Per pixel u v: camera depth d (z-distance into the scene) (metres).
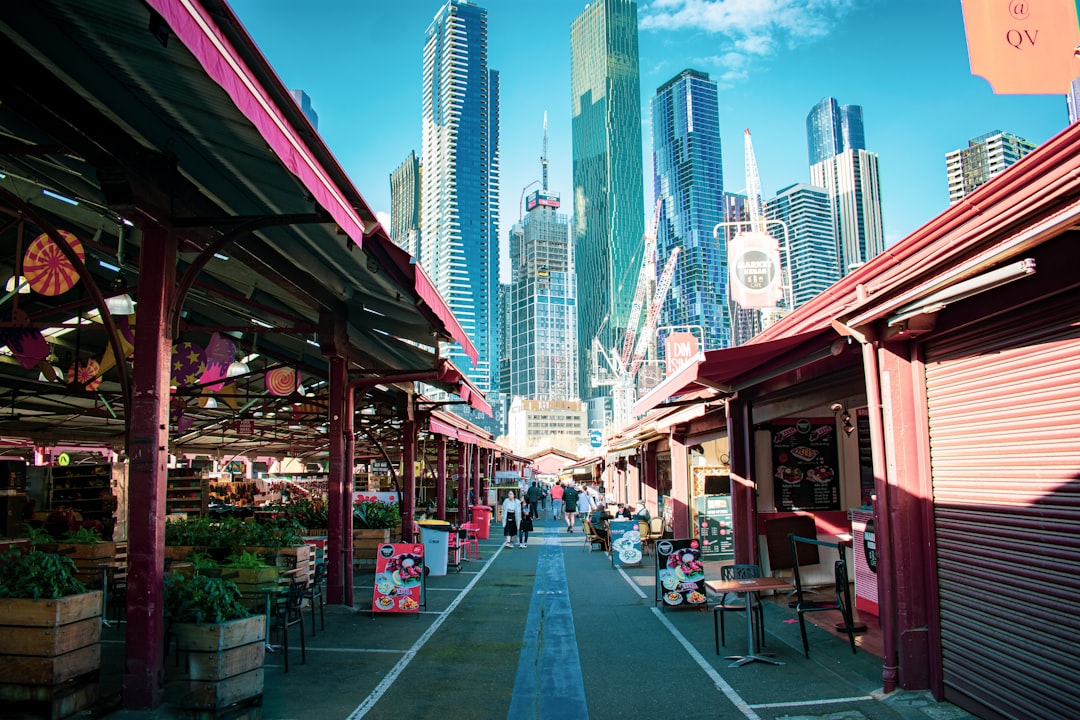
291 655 8.09
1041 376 5.04
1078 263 4.41
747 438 11.23
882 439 6.46
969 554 5.79
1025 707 5.11
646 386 142.38
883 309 6.04
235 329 9.58
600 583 13.91
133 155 5.24
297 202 5.89
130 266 8.80
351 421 11.10
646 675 7.17
